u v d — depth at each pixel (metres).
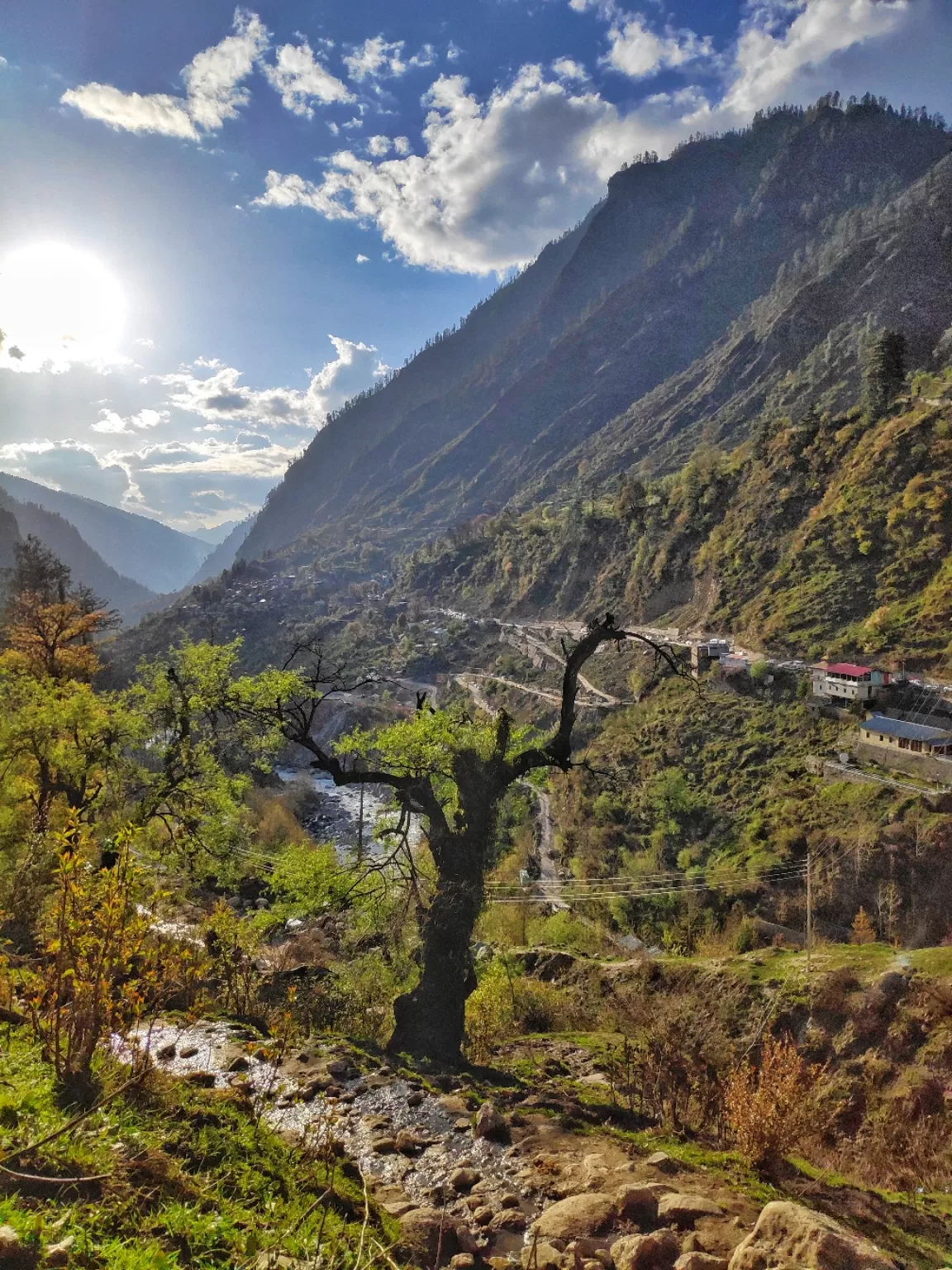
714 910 52.59
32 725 21.36
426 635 166.00
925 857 49.66
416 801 14.39
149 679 21.47
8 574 60.72
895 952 21.39
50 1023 5.93
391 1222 4.99
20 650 38.19
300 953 21.95
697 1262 4.27
